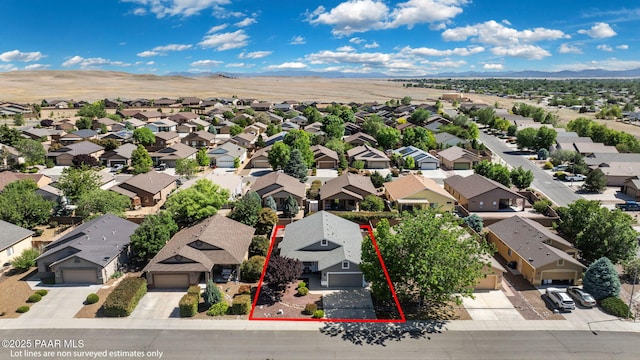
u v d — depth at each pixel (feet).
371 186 207.72
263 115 458.50
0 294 120.26
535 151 327.06
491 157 303.89
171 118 441.27
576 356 95.35
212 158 278.46
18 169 261.44
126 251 138.82
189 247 129.80
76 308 113.09
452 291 105.50
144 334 101.91
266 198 190.49
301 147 260.21
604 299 116.57
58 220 172.55
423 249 105.70
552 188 233.35
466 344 99.55
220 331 103.60
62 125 391.04
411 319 110.22
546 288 126.00
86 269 125.80
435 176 258.16
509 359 94.27
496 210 195.93
